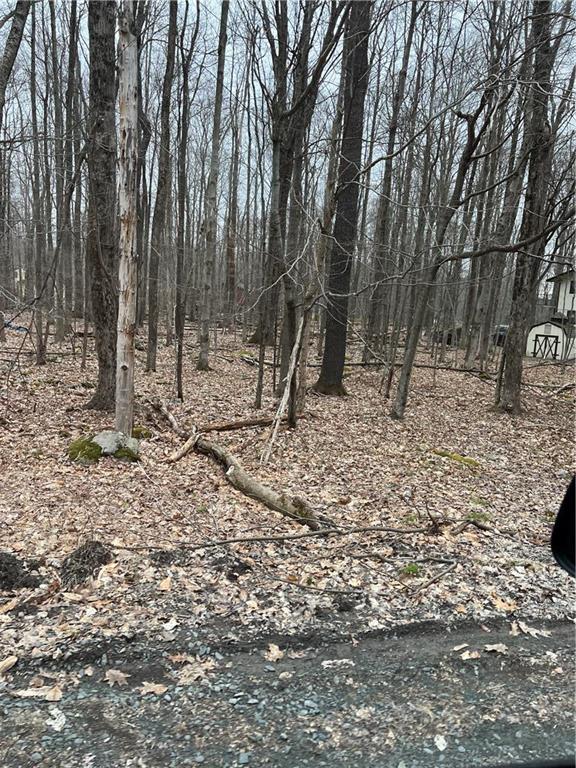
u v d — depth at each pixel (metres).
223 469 7.25
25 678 3.19
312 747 2.78
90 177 8.95
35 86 15.88
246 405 10.88
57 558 4.56
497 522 6.06
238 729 2.89
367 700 3.16
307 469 7.56
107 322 9.11
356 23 8.41
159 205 14.13
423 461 8.35
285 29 8.38
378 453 8.61
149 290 17.66
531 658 3.63
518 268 12.04
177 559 4.71
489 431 10.73
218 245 27.75
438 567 4.85
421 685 3.31
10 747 2.69
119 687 3.17
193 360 16.59
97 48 8.16
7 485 6.04
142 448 7.76
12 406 9.16
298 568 4.71
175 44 12.23
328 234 8.36
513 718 3.04
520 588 4.55
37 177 14.66
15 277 20.20
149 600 4.07
